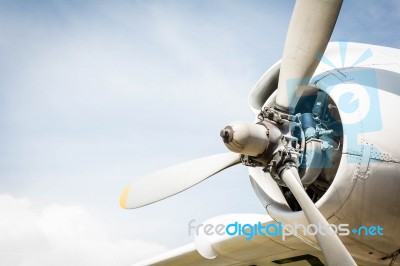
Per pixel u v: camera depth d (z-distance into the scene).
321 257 6.84
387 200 4.92
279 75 5.36
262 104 5.81
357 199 4.89
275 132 5.04
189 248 7.53
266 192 5.63
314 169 5.26
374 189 4.88
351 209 4.93
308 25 5.18
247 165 5.24
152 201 5.93
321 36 5.15
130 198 6.08
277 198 5.55
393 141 4.93
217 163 5.65
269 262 7.35
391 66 5.30
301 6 5.20
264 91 5.78
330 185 5.28
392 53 5.47
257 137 4.93
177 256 7.67
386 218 5.00
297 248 6.68
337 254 4.55
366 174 4.87
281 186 5.55
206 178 5.67
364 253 5.36
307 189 5.54
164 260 7.79
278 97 5.27
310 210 4.74
